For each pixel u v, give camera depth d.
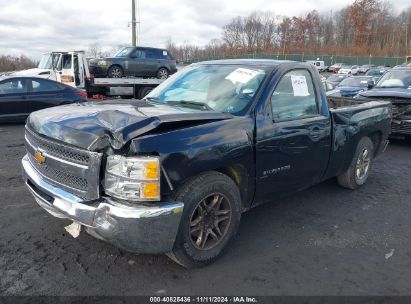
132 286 3.20
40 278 3.26
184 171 3.14
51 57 17.66
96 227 3.05
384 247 4.04
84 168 3.10
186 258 3.34
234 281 3.33
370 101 6.28
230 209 3.60
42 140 3.44
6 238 3.91
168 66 19.80
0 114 11.09
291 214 4.80
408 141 10.04
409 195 5.65
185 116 3.35
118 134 2.98
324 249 3.95
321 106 4.61
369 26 91.62
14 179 5.85
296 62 4.49
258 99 3.86
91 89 17.50
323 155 4.64
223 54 85.75
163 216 3.03
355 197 5.49
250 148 3.65
